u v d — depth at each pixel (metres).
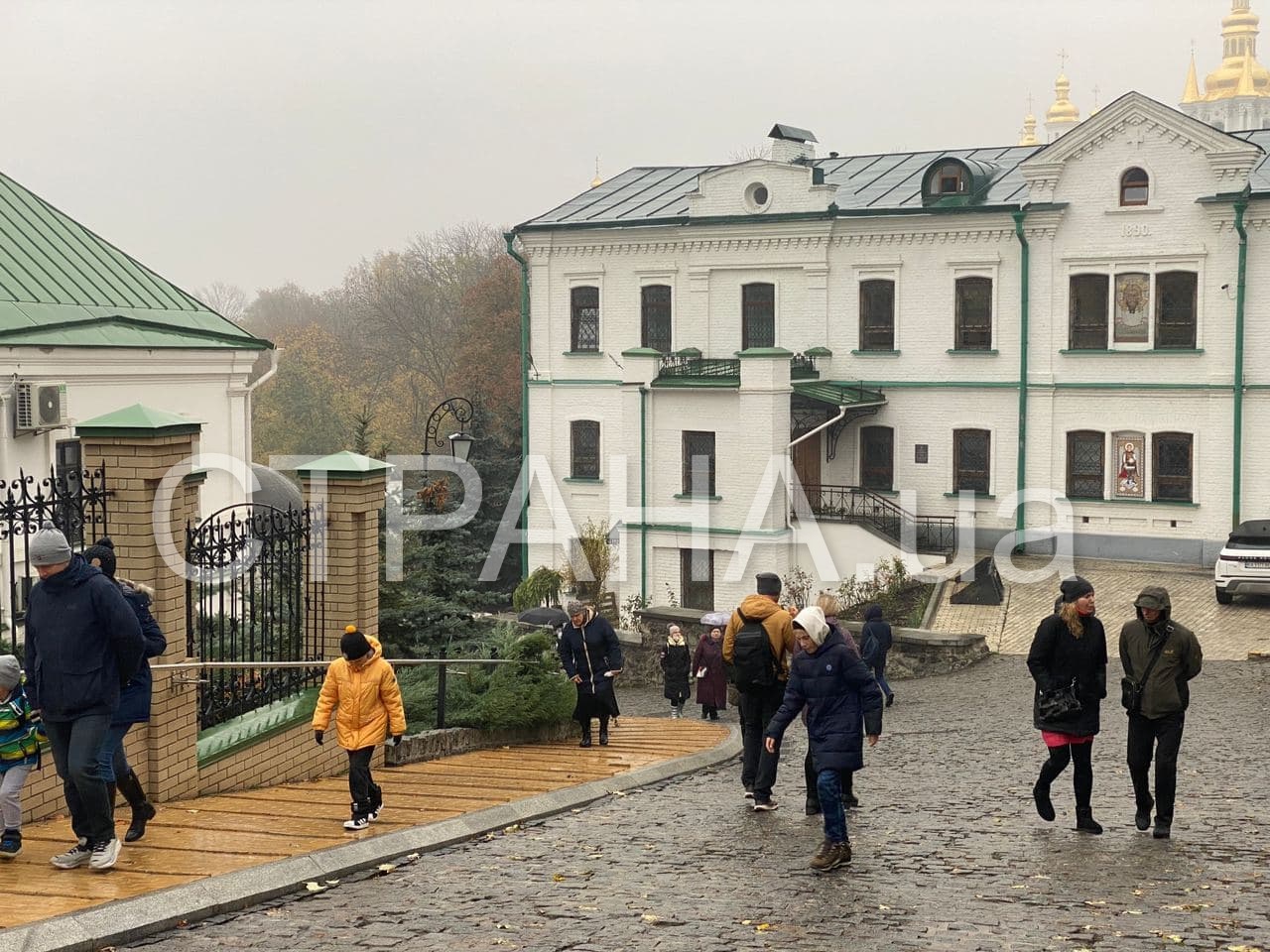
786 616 12.20
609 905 8.38
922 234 36.00
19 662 9.18
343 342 100.56
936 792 13.38
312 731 12.89
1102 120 33.62
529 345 40.75
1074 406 34.78
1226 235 32.72
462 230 91.62
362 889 8.76
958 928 7.92
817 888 8.96
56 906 7.67
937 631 29.05
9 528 9.86
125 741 10.47
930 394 36.34
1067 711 10.85
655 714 26.61
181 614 10.96
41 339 22.50
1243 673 23.33
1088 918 8.15
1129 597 30.69
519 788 12.53
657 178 43.62
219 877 8.40
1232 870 9.54
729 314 38.41
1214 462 33.31
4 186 27.25
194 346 25.84
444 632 21.58
